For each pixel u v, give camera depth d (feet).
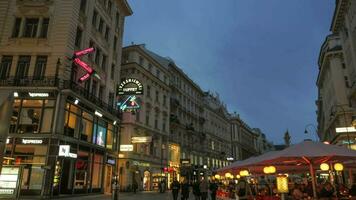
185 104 204.13
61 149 73.36
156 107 156.25
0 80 78.59
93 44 98.63
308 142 35.06
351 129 112.16
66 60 81.71
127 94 109.60
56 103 76.64
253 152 397.19
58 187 72.95
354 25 103.65
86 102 87.04
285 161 36.40
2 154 19.47
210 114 251.39
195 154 206.80
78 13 88.99
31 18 85.92
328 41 171.63
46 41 82.89
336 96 157.79
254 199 49.42
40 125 75.25
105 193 98.84
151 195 105.19
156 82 158.71
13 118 76.18
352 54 109.29
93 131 92.17
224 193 76.89
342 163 43.16
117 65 117.70
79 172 83.56
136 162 130.52
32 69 80.59
